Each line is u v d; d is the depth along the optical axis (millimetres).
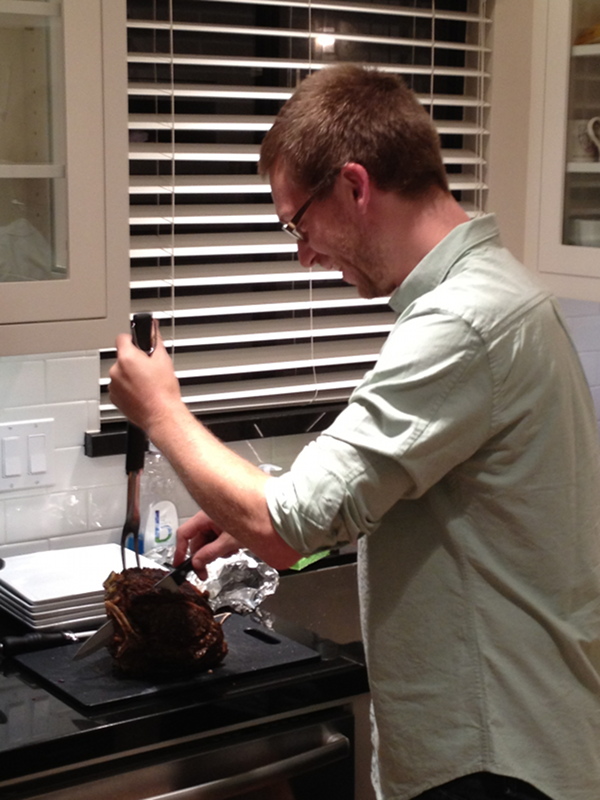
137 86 2064
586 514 1321
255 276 2264
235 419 2281
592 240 2174
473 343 1213
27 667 1628
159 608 1580
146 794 1502
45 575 1934
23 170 1694
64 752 1422
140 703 1519
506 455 1263
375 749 1453
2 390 2062
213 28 2090
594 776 1346
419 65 2414
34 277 1729
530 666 1303
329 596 2113
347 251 1354
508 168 2373
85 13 1674
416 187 1305
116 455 2188
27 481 2109
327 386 2404
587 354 2740
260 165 1407
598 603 1337
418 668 1340
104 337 1789
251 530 1281
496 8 2312
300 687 1616
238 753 1576
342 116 1290
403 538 1346
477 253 1306
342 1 2248
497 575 1287
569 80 2184
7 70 1673
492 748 1300
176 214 2164
